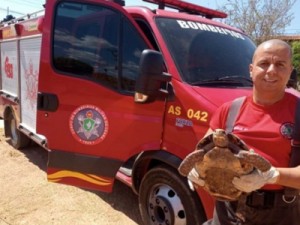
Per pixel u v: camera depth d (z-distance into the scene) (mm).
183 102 3078
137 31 3465
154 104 3264
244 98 2039
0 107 7051
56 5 3646
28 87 5582
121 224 3920
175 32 3582
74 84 3592
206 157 1728
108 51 3580
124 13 3549
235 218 2004
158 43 3426
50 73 3641
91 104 3559
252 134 1907
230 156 1688
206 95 3025
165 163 3275
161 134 3213
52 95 3650
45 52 3627
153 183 3383
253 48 4211
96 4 3646
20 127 5898
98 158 3584
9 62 6488
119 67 3494
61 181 3797
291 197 1911
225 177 1762
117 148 3492
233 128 1984
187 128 3027
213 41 3791
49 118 3699
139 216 4121
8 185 4852
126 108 3412
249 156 1667
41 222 3885
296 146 1829
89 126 3576
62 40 3656
